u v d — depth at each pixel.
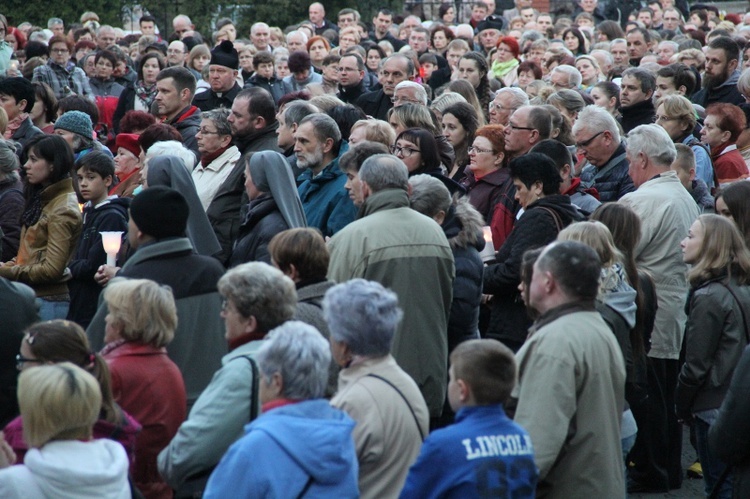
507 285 12.75
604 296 10.92
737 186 12.88
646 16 47.88
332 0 54.44
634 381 11.21
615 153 16.16
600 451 9.17
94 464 7.88
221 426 8.87
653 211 14.46
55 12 50.59
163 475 9.14
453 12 55.34
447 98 19.55
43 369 7.91
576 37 37.47
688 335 11.99
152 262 10.82
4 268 14.99
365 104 24.70
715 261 11.88
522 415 9.11
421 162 14.64
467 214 12.84
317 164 15.30
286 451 7.61
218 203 15.66
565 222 12.62
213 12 53.03
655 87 22.42
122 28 52.97
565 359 9.05
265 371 7.93
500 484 7.87
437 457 7.93
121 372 9.55
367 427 8.71
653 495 14.13
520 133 15.73
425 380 11.44
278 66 35.03
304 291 10.37
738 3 62.34
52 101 22.72
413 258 11.49
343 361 9.06
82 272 14.48
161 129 17.12
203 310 10.85
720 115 18.55
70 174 15.73
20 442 8.69
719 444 9.94
